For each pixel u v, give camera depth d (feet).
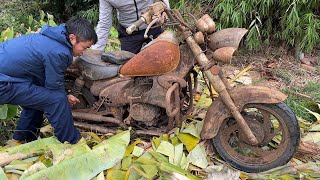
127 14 9.42
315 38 12.74
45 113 7.80
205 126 7.89
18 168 7.20
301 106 10.05
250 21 13.20
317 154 8.43
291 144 7.70
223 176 7.38
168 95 7.49
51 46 7.24
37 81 7.78
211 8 13.91
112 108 8.27
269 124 7.81
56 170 6.88
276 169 7.84
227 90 7.66
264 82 11.85
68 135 7.95
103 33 9.53
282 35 12.98
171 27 8.27
